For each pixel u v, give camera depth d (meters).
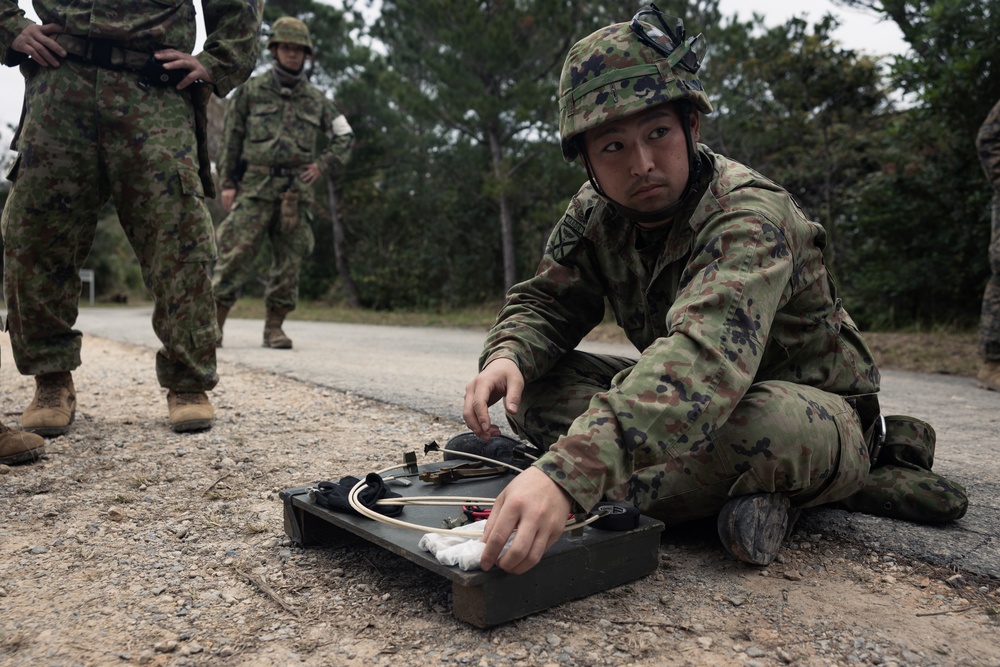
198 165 3.07
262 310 14.14
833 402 1.76
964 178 8.02
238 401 3.82
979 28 7.04
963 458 2.85
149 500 2.24
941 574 1.72
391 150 16.47
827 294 1.87
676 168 1.61
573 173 12.93
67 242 2.85
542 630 1.44
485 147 14.52
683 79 1.57
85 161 2.76
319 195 18.16
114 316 12.88
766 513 1.68
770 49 10.03
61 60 2.72
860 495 2.07
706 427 1.41
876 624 1.48
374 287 16.77
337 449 2.86
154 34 2.81
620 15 12.29
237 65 3.02
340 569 1.74
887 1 7.76
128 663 1.34
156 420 3.32
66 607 1.56
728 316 1.47
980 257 8.09
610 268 1.98
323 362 5.50
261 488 2.38
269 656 1.36
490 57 12.34
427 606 1.54
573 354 2.14
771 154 11.42
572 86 1.61
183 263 2.97
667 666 1.32
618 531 1.61
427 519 1.70
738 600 1.57
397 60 15.04
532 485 1.33
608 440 1.37
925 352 6.32
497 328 2.00
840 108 9.91
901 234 8.76
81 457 2.68
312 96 6.21
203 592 1.62
